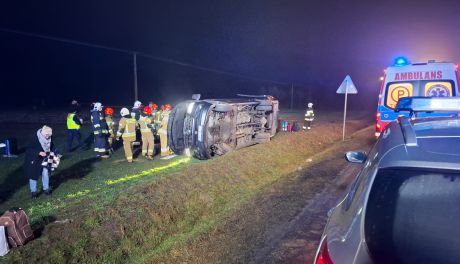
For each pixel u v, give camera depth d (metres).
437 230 1.91
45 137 6.46
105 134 9.92
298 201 6.23
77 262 4.30
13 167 8.86
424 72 8.34
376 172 2.23
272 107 12.18
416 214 1.99
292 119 19.98
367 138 13.17
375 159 2.43
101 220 5.16
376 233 1.97
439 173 2.05
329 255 2.04
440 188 2.02
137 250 4.84
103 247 4.66
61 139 13.07
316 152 11.48
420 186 2.06
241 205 6.24
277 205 6.09
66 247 4.43
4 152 10.25
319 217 5.45
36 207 5.86
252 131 11.05
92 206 5.72
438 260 1.81
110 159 9.85
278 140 11.67
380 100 8.91
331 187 6.98
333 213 2.73
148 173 8.11
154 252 4.70
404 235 1.93
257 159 9.34
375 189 2.16
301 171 8.42
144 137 9.87
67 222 5.00
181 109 9.66
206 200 6.62
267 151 10.16
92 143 12.26
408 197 2.05
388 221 2.00
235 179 7.86
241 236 4.92
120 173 8.18
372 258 1.86
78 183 7.37
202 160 9.52
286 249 4.45
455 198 1.98
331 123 17.55
